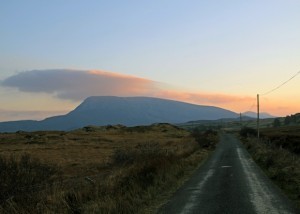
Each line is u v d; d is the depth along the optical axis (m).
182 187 19.41
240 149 58.53
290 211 13.02
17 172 12.91
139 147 35.22
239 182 21.25
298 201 14.95
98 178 18.88
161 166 21.52
